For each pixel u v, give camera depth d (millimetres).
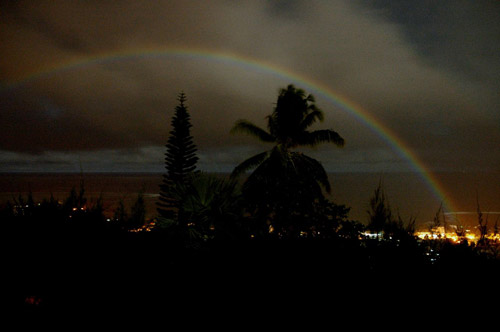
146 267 3549
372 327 2773
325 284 3275
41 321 2703
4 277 2916
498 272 2990
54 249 3203
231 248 3988
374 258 3484
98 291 3098
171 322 2895
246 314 3018
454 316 2773
